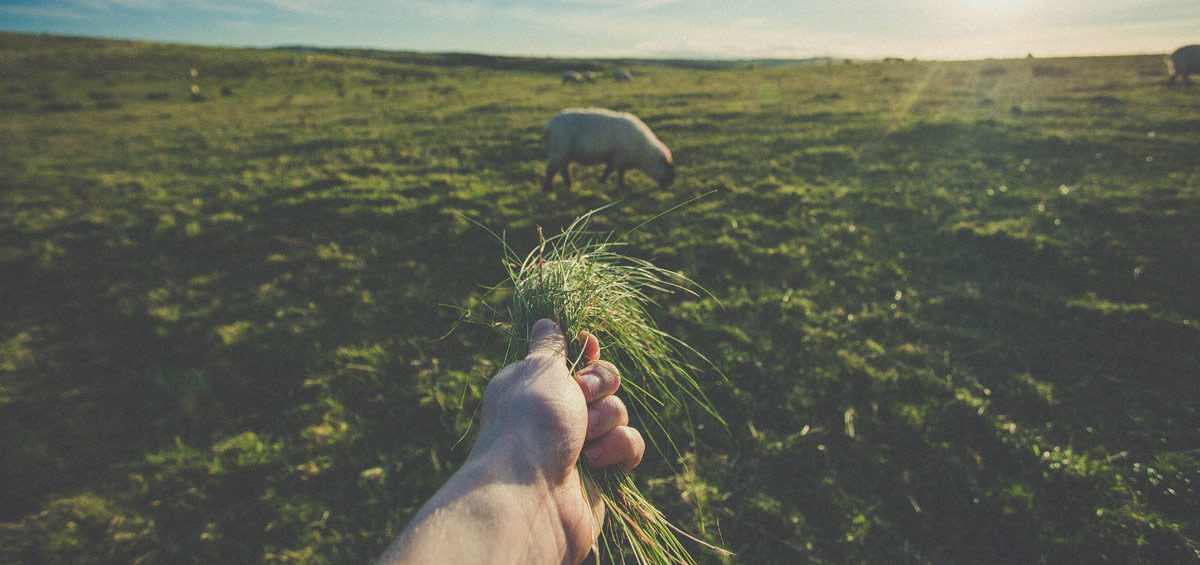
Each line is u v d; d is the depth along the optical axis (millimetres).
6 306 6367
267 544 3322
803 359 4820
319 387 4695
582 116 9672
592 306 1601
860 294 6000
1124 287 5816
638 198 9531
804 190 9391
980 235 7082
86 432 4277
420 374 4742
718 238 7418
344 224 8398
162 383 4793
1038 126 13797
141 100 30062
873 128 14305
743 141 13828
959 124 14086
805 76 33250
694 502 3459
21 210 9750
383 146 14648
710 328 5262
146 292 6480
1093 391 4297
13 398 4668
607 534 3139
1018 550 3107
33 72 40406
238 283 6699
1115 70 27125
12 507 3619
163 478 3775
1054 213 7797
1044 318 5297
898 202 8656
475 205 9266
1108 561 2943
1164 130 12867
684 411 4172
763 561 3141
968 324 5332
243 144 15648
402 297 6156
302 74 45188
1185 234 6895
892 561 3109
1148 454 3627
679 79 38781
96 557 3260
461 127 17234
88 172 12758
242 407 4508
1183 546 2943
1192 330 4852
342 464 3863
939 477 3572
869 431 3979
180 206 9305
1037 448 3639
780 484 3629
